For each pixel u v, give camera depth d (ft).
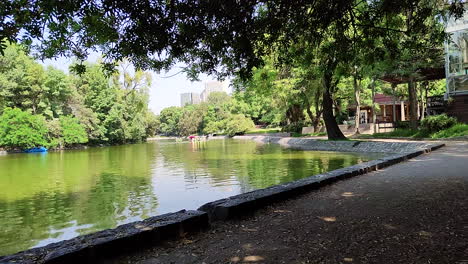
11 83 113.91
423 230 12.20
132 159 71.92
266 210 16.21
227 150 86.74
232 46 17.37
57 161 72.08
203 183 35.04
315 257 10.07
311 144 82.28
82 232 20.16
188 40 16.08
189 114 286.87
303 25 20.49
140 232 11.12
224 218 14.70
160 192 31.45
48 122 125.39
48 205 27.48
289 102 105.40
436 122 67.97
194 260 10.16
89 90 158.40
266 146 95.86
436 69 75.20
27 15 12.76
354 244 11.05
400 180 23.22
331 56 25.75
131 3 13.43
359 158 52.70
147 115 214.90
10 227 21.47
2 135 112.27
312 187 20.99
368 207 15.99
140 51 15.84
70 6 12.48
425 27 23.89
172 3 14.66
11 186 37.50
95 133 146.92
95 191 33.30
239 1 15.61
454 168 27.61
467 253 10.00
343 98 113.70
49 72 129.18
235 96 217.15
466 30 65.51
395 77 78.54
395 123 90.17
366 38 24.57
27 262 8.84
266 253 10.53
